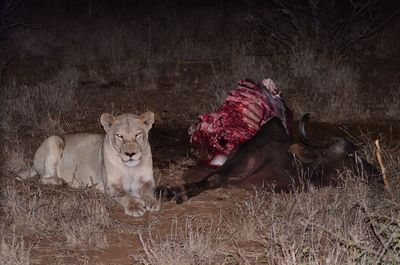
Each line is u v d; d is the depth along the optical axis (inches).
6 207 402.0
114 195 414.6
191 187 424.2
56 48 916.6
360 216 357.1
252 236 366.9
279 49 820.6
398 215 339.3
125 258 345.4
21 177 460.4
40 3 1184.2
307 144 427.8
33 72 794.2
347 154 429.7
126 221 395.2
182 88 716.0
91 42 920.3
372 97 679.7
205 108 642.2
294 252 312.7
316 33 823.7
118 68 792.9
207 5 1154.0
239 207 398.0
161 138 559.2
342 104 629.9
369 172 423.8
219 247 351.6
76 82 721.6
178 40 925.8
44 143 456.4
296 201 390.3
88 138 451.5
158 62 828.0
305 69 746.8
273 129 441.1
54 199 403.9
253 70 740.0
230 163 432.5
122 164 417.4
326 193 412.5
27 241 366.6
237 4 1104.2
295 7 858.1
